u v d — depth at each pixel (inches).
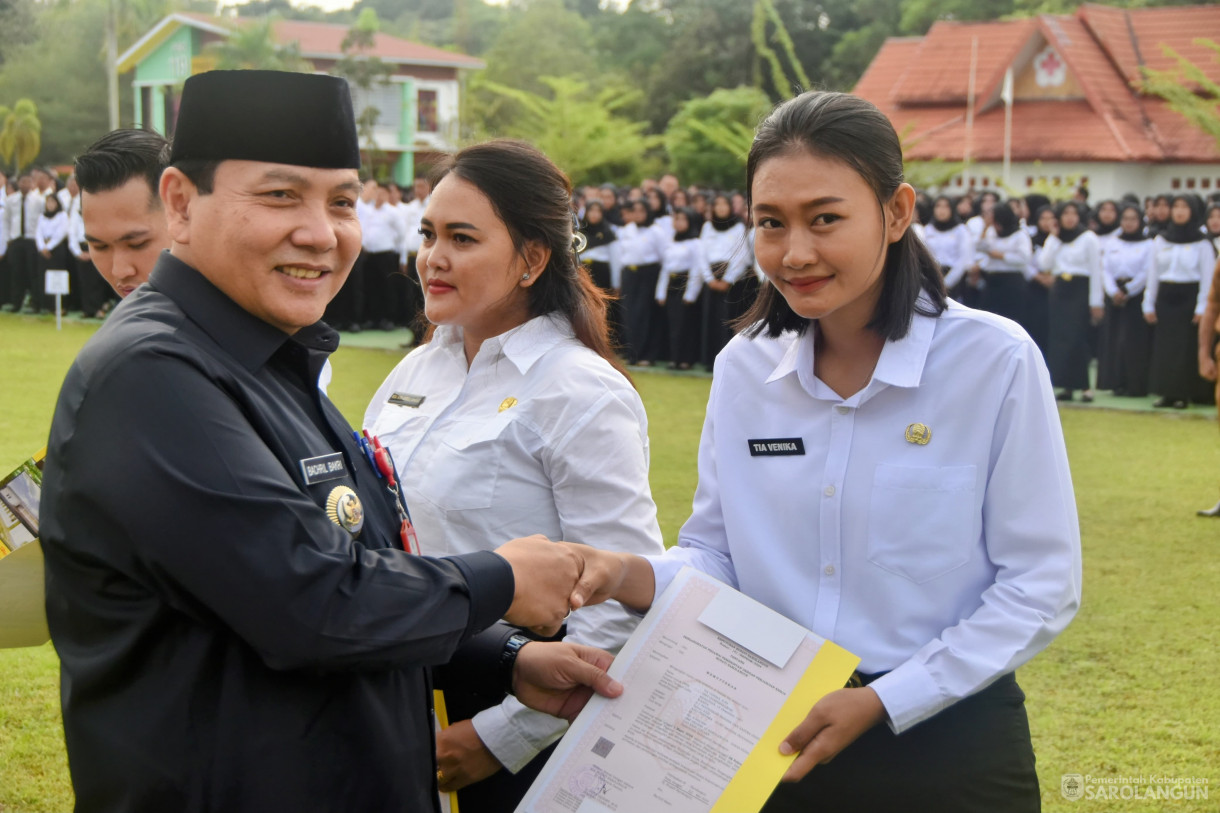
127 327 54.8
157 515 50.9
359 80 1302.9
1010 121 1023.6
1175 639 178.7
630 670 67.3
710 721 65.0
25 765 132.6
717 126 901.2
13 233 626.5
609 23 2080.5
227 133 55.8
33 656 169.5
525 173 85.0
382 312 581.3
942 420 69.9
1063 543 67.4
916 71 1078.4
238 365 57.4
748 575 74.6
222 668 53.9
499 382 87.4
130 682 54.0
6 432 304.7
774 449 74.4
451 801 81.5
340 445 62.9
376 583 54.4
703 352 470.3
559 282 89.1
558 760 65.8
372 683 57.8
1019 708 71.9
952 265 434.3
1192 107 668.7
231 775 53.4
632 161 1086.4
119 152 88.4
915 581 69.9
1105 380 440.8
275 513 52.1
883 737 69.7
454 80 1441.9
